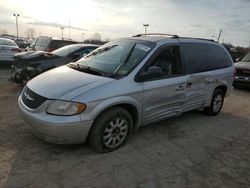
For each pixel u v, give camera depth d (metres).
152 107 3.99
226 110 6.50
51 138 3.17
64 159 3.32
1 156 3.27
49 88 3.34
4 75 9.22
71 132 3.12
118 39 4.81
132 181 2.98
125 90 3.51
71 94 3.16
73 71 3.91
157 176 3.13
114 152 3.62
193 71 4.70
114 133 3.58
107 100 3.31
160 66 4.12
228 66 5.79
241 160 3.72
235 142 4.38
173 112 4.47
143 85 3.75
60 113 3.10
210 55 5.27
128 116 3.66
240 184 3.12
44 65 6.54
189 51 4.70
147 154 3.66
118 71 3.78
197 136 4.52
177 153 3.78
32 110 3.27
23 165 3.12
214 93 5.53
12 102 5.63
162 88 4.04
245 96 8.60
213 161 3.63
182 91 4.46
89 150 3.59
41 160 3.26
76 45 8.05
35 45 11.92
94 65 4.12
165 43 4.27
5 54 10.89
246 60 10.58
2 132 3.98
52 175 2.96
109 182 2.92
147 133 4.45
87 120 3.18
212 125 5.18
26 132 4.04
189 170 3.33
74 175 3.00
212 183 3.08
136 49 4.16
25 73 6.50
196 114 5.88
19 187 2.71
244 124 5.42
